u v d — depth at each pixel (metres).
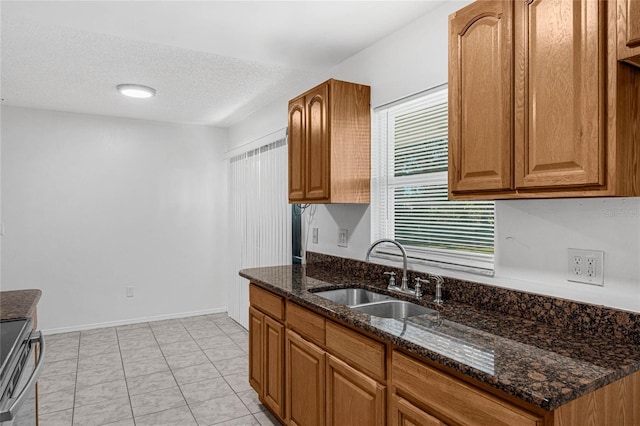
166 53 2.73
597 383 1.03
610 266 1.41
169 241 4.84
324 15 2.19
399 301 2.09
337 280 2.52
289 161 2.93
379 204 2.61
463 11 1.59
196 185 5.00
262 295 2.57
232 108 4.19
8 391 1.26
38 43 2.56
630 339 1.33
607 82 1.15
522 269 1.70
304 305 2.09
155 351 3.73
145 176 4.71
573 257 1.52
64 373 3.22
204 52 2.71
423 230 2.30
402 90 2.34
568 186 1.24
